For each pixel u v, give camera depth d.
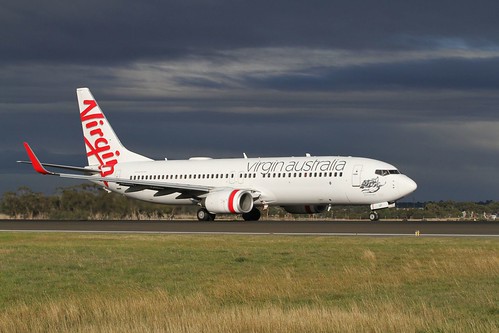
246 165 97.69
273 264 44.16
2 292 35.50
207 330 25.19
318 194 92.25
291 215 148.00
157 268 43.12
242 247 54.59
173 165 104.56
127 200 131.88
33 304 31.67
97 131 111.12
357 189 89.94
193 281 38.09
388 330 25.27
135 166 107.62
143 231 75.44
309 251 50.72
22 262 46.69
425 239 58.66
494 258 43.25
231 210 90.88
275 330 25.30
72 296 33.91
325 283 36.62
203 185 100.25
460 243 54.62
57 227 84.75
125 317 28.31
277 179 94.44
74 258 48.56
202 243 58.66
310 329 25.36
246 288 34.75
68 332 26.19
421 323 26.03
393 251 49.91
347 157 92.75
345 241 58.00
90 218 130.38
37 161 100.25
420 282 36.81
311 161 93.50
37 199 140.50
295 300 32.38
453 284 36.00
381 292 34.00
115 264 45.19
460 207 164.25
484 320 27.09
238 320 25.97
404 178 88.88
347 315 26.66
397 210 157.38
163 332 25.02
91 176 110.88
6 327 26.98
